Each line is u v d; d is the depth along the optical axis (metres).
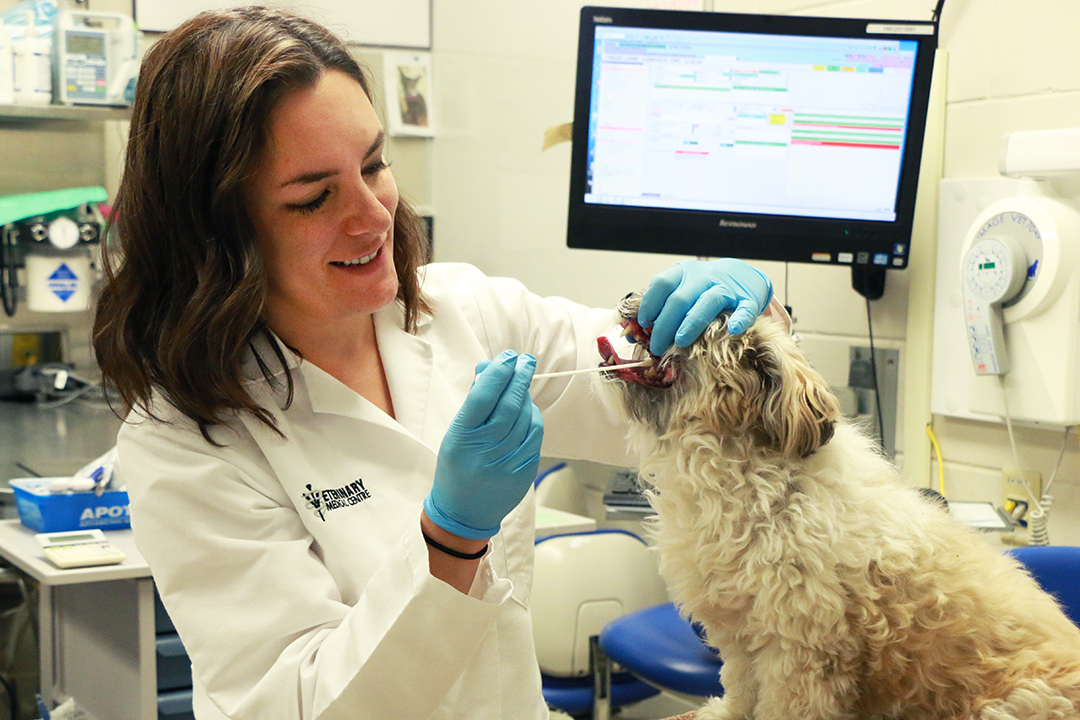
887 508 0.97
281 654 0.96
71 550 2.17
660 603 2.43
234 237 1.01
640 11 2.03
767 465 0.98
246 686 0.97
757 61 2.00
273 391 1.12
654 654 1.96
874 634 0.90
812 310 2.42
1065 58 1.88
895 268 2.04
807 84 1.98
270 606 0.98
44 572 2.05
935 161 2.10
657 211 2.11
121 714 2.26
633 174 2.11
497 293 1.37
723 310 1.07
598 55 2.07
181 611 0.99
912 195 1.96
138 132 1.02
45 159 3.55
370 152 1.03
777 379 0.98
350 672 0.88
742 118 2.03
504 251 3.39
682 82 2.04
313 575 1.00
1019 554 1.35
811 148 2.01
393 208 1.08
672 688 1.92
